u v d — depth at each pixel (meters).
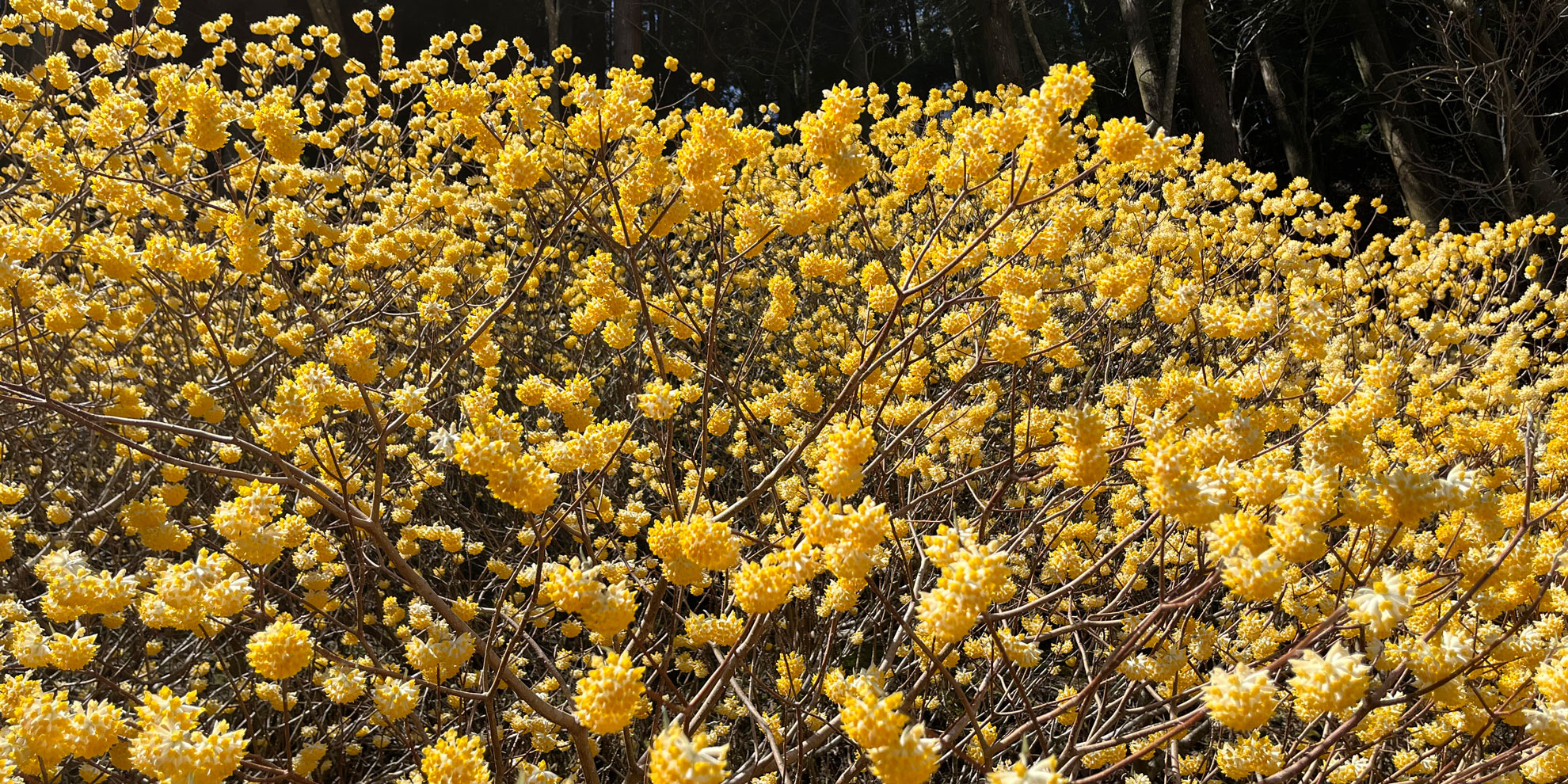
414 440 3.63
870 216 5.48
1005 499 3.04
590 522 2.77
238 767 1.39
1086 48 15.86
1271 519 1.42
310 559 2.22
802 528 1.25
